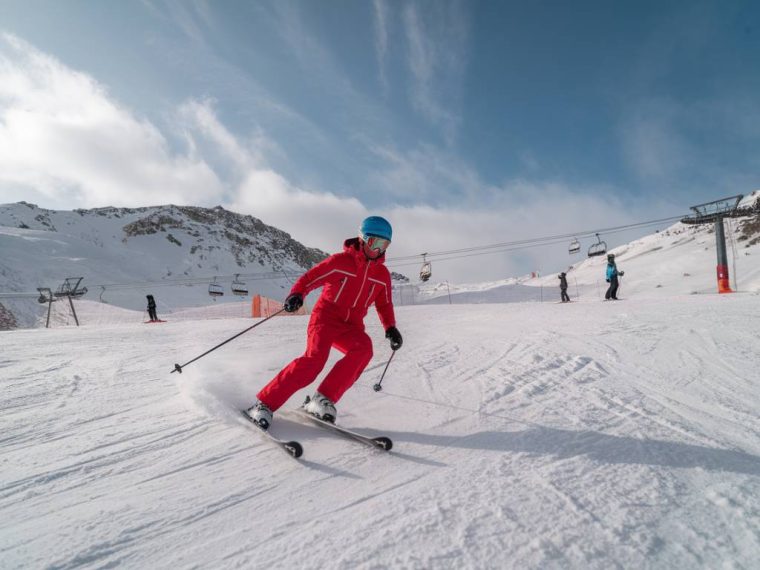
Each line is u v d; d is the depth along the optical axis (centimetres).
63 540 132
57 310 3278
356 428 237
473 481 161
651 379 323
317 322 252
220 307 3706
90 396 321
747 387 296
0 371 433
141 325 1219
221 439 220
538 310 1010
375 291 269
